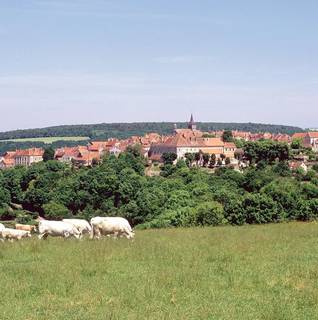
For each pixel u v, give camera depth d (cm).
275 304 1512
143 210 10838
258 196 6469
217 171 15338
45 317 1427
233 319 1402
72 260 2245
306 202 6606
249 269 2023
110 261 2234
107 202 13288
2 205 15188
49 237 3294
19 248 2719
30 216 14038
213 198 9412
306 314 1445
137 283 1802
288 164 17738
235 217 6425
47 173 16500
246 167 18450
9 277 1945
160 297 1627
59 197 14150
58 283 1814
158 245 2714
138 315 1420
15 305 1555
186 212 6925
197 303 1559
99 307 1526
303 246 2670
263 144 19412
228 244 2739
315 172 15312
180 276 1878
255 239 2970
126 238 3198
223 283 1800
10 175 16862
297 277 1867
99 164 19412
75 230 3350
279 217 6378
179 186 12231
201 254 2389
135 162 18188
